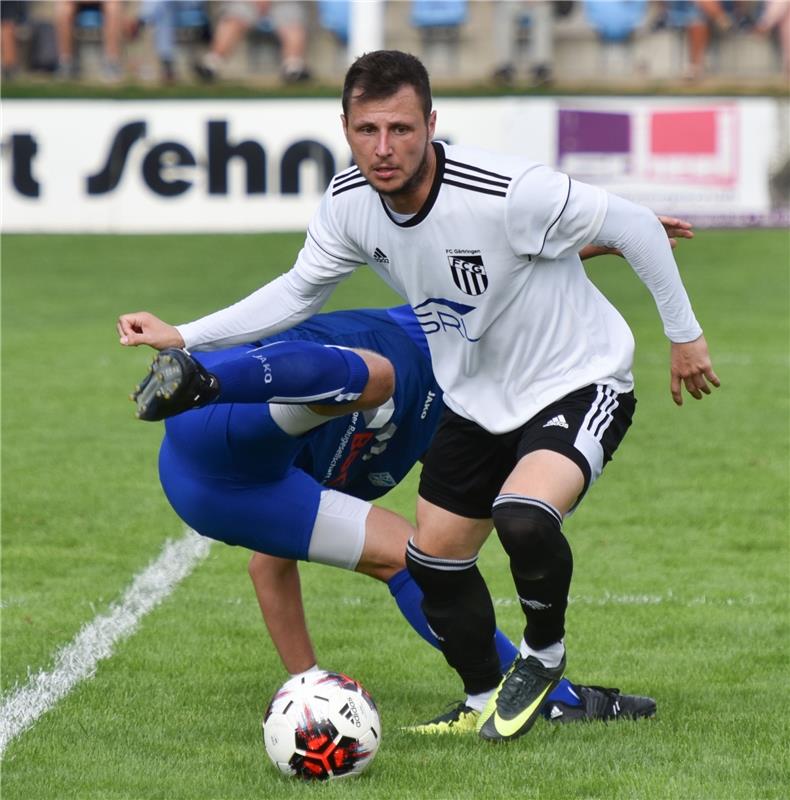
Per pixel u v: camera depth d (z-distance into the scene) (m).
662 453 32.31
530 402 14.36
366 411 15.59
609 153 67.69
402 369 15.84
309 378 13.73
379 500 28.66
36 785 13.65
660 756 14.34
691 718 15.69
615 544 24.92
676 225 15.19
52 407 37.44
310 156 67.75
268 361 13.62
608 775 13.69
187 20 82.50
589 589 22.08
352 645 19.17
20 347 46.31
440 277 13.98
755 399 38.31
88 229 68.75
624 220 13.86
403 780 13.59
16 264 63.97
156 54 82.25
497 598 21.84
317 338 15.69
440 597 14.98
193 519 15.42
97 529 26.06
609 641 19.25
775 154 68.75
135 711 16.16
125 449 32.75
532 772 13.77
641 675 17.66
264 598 16.16
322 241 14.58
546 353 14.27
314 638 19.47
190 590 22.17
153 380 12.77
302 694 13.78
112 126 68.00
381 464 16.47
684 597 21.59
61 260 64.94
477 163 13.60
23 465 31.08
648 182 68.19
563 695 15.80
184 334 14.61
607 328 14.70
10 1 80.94
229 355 15.20
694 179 68.50
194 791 13.41
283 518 15.18
